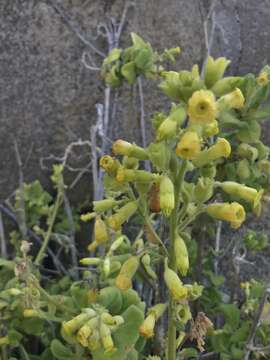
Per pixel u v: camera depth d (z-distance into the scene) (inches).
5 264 25.1
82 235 32.9
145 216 19.2
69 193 32.3
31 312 22.5
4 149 31.4
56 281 30.5
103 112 30.9
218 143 18.2
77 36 30.6
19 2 30.1
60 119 31.4
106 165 18.9
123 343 21.3
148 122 31.5
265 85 23.9
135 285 28.2
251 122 24.3
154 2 30.6
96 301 22.1
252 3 31.0
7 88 30.9
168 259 18.8
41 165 31.9
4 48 30.5
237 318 26.2
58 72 31.0
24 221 30.0
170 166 17.9
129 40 30.9
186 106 17.0
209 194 18.7
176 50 28.0
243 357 24.9
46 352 25.8
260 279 31.6
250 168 24.7
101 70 28.9
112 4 30.5
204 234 26.8
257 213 25.5
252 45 31.2
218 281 27.6
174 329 19.3
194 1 30.7
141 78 31.0
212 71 17.3
